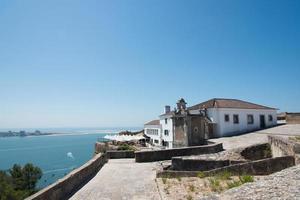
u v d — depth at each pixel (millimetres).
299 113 48750
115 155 23266
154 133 58312
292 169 10609
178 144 38031
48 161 97000
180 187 11992
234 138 35406
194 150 22266
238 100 47938
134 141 58156
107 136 58094
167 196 10570
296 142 16000
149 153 21219
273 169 14648
